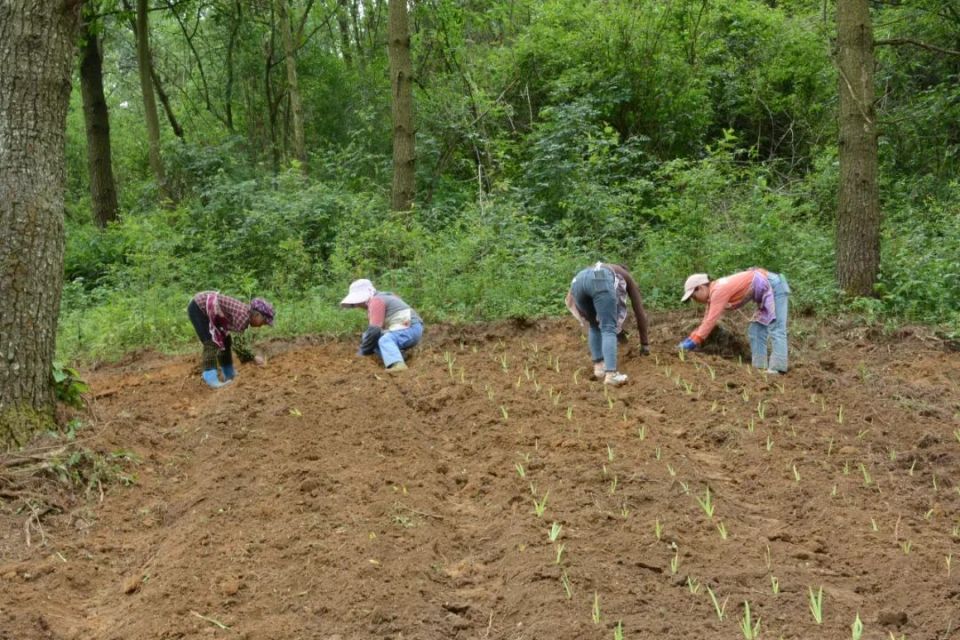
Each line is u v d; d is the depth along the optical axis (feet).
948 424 20.02
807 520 14.79
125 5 58.90
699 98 52.54
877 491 16.02
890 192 43.98
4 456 16.21
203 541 13.75
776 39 58.39
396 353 24.45
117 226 49.26
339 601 11.82
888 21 48.55
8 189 17.01
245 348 25.89
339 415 20.01
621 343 26.08
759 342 24.47
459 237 35.58
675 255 32.94
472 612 11.66
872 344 27.25
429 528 14.38
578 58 53.42
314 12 72.23
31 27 17.13
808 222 38.24
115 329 32.14
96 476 16.56
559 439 18.44
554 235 38.60
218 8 65.16
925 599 11.57
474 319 31.24
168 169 54.95
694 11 54.65
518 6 63.87
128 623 11.45
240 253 41.88
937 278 29.76
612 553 13.15
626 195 37.58
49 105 17.47
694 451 18.33
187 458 18.43
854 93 30.25
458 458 18.11
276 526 14.33
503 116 55.47
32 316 17.34
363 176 54.39
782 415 20.47
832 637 10.60
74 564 13.44
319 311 31.81
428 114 53.31
